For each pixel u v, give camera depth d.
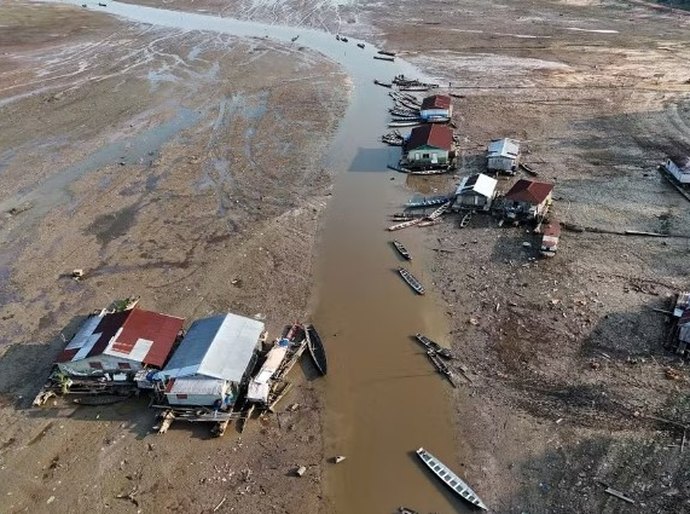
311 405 33.28
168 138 65.62
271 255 45.97
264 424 32.19
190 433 31.83
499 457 29.62
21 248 47.84
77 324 39.56
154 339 35.16
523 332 36.94
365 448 30.72
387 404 33.12
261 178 56.88
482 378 34.12
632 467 28.22
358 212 51.16
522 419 31.42
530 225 47.09
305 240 47.69
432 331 37.97
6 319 40.34
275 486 28.95
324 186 55.31
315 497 28.39
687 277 40.25
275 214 51.16
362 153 61.28
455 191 52.78
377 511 27.70
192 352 34.00
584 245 44.38
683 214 47.31
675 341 34.53
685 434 29.50
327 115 70.19
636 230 45.62
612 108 66.75
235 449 30.86
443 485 28.58
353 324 39.00
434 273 43.19
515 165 54.88
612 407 31.41
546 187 47.94
